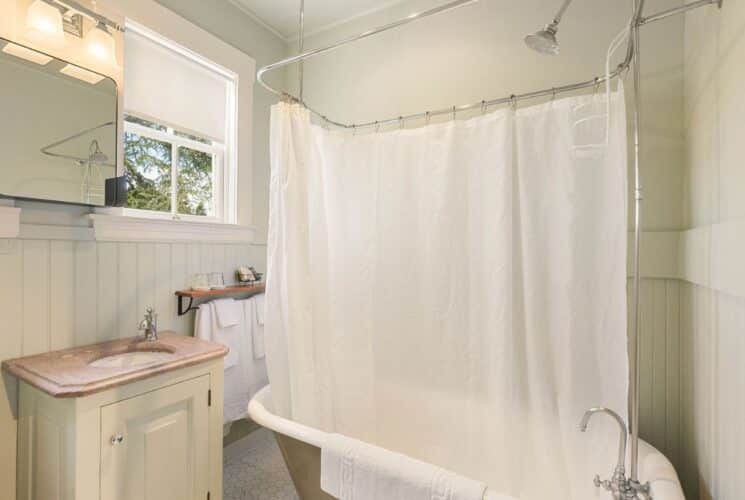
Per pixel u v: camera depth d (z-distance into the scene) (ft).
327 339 5.71
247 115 7.42
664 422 4.91
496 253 5.15
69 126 4.86
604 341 4.53
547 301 4.93
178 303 6.18
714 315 3.50
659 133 4.98
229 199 7.25
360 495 3.85
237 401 6.68
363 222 6.17
